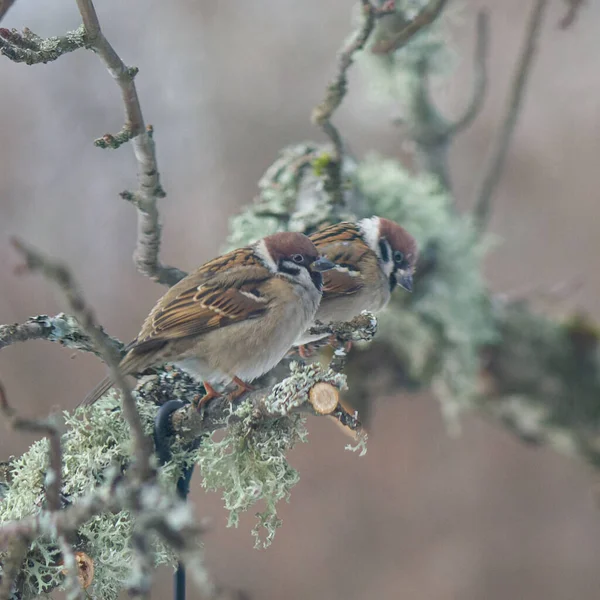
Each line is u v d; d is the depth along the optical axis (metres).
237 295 6.79
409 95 9.43
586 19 16.02
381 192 8.77
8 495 5.27
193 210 17.09
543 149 16.28
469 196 15.73
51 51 5.11
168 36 18.08
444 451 16.03
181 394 6.51
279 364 7.65
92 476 5.22
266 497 5.33
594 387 8.77
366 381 8.82
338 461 16.05
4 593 4.02
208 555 15.05
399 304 8.63
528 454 15.83
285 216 8.33
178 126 17.70
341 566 15.17
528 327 8.91
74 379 14.66
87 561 5.09
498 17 16.14
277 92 17.61
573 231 15.86
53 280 3.50
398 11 8.69
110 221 16.53
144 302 15.98
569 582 14.67
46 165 16.72
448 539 15.30
